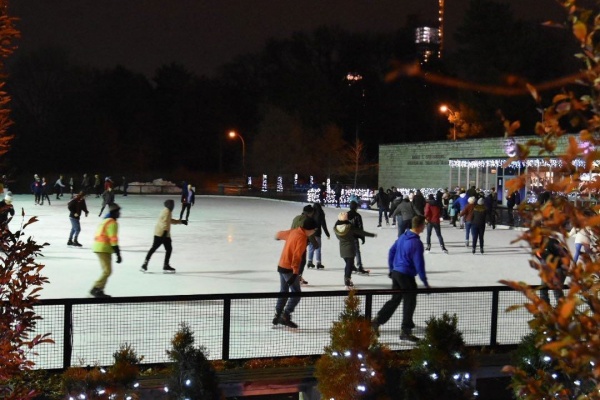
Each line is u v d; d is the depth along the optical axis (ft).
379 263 54.54
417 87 223.10
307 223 31.55
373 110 233.55
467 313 29.48
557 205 6.95
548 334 7.26
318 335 27.45
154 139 243.40
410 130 229.04
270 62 268.62
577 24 6.58
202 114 247.09
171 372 19.92
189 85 253.03
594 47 6.70
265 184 195.93
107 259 36.01
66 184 188.55
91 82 245.04
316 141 223.51
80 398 18.24
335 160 216.13
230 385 22.40
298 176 219.82
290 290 32.63
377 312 27.68
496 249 65.16
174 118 245.45
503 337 27.48
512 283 7.43
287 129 223.71
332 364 19.86
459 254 61.36
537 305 7.10
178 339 20.02
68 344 22.18
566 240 7.11
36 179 122.72
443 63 216.13
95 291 36.01
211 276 46.68
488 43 181.88
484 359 25.21
